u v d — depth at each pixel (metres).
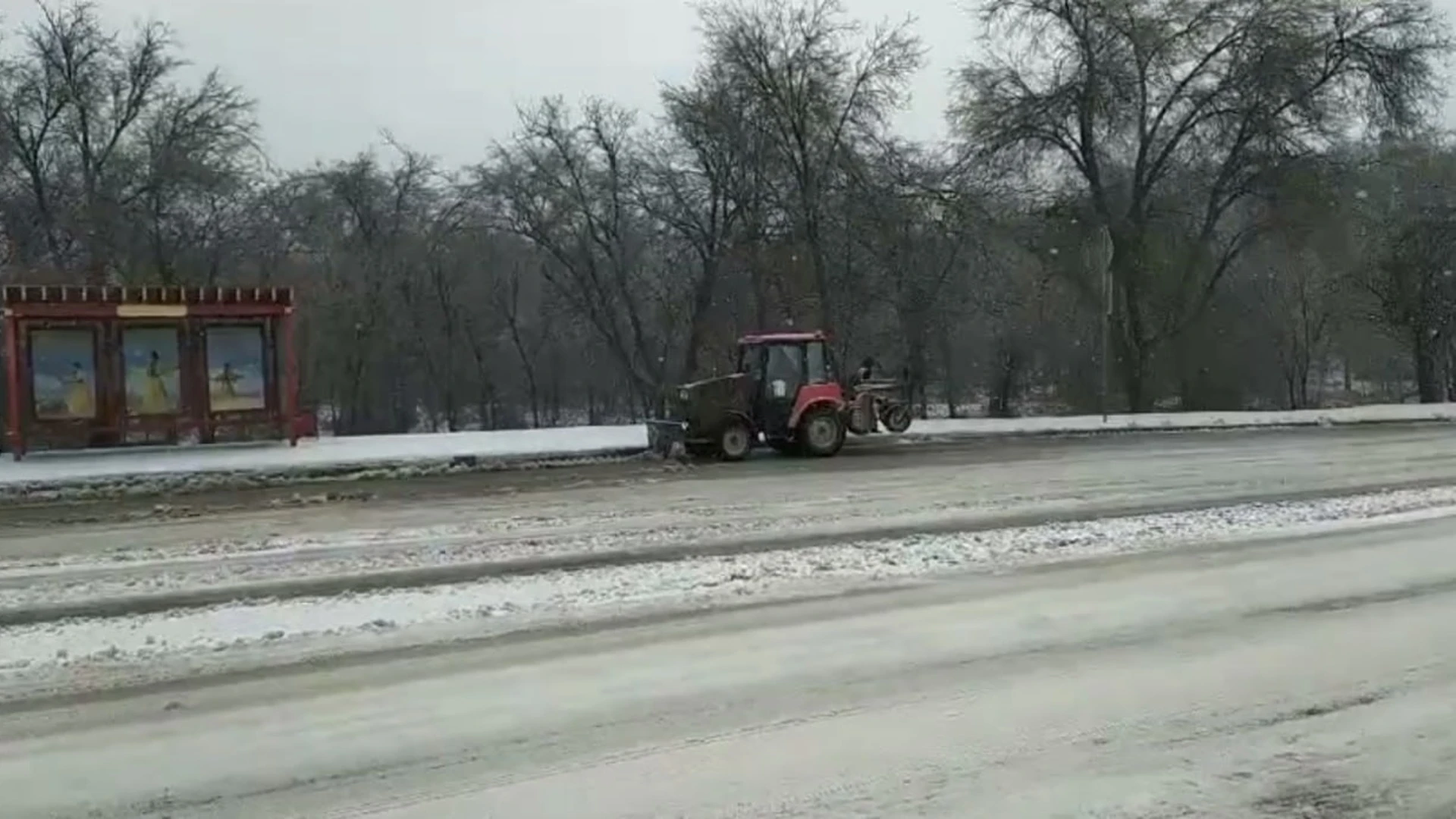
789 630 7.93
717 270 36.38
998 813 4.92
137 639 7.93
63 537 12.76
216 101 36.03
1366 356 44.62
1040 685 6.64
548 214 39.31
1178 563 10.05
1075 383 37.03
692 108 33.53
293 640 7.84
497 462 19.31
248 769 5.56
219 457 18.95
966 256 33.25
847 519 12.95
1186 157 32.72
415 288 45.66
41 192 33.22
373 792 5.27
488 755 5.68
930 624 8.05
